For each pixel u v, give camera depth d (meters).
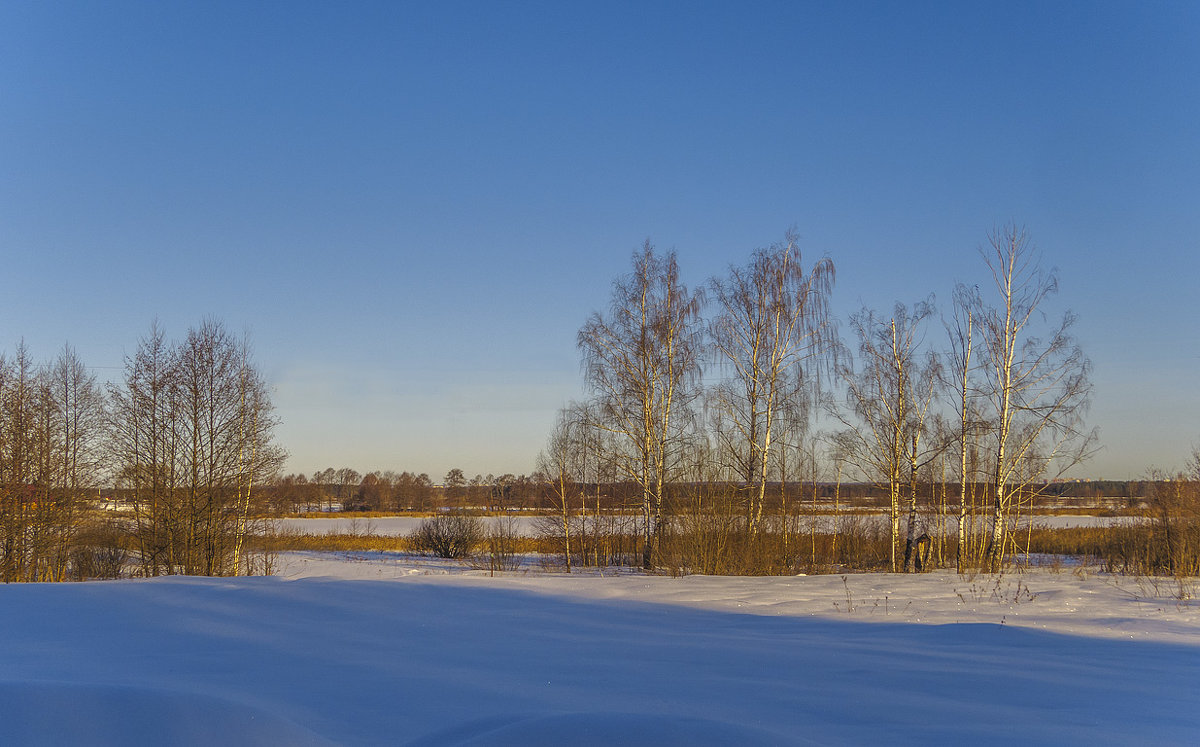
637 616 11.92
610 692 6.86
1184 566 20.69
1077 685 7.29
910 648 9.32
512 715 5.39
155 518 25.59
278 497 28.44
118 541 27.09
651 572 23.88
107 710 4.81
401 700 6.51
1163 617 12.19
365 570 26.67
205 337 26.36
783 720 5.92
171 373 25.80
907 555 23.98
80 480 26.94
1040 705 6.48
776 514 24.59
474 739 4.64
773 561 22.59
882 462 25.62
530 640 9.75
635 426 25.39
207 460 25.95
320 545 40.59
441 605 12.68
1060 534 39.31
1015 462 24.47
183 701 5.02
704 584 16.44
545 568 28.06
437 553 35.81
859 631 10.67
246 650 8.94
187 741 4.61
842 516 33.22
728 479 23.73
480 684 7.17
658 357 25.41
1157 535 23.42
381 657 8.56
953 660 8.55
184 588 13.66
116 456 25.81
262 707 5.91
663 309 25.56
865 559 27.83
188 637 9.78
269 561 27.66
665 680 7.39
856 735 5.51
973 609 13.03
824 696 6.75
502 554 30.48
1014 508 28.53
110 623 10.71
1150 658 8.77
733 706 6.36
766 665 8.20
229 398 26.34
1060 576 19.84
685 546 22.00
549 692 6.85
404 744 5.12
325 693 6.76
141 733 4.62
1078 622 11.59
